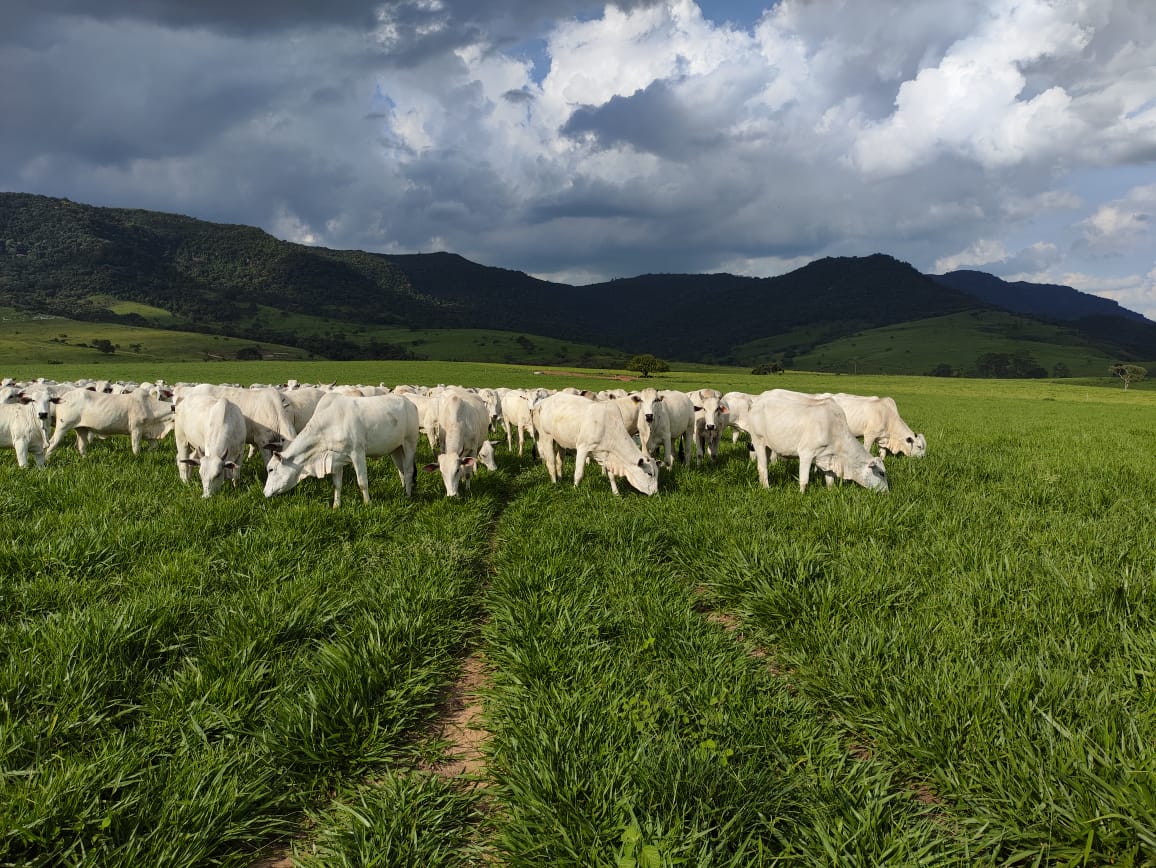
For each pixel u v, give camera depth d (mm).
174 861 3049
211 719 4078
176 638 5066
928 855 2984
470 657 5492
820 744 3908
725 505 9031
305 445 9445
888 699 3980
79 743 3873
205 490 9758
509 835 3189
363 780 3826
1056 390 83750
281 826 3510
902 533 7426
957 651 4500
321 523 8109
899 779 3713
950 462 12867
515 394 17688
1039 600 5227
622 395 16453
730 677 4543
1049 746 3395
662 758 3498
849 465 9961
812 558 6230
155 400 13992
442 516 9094
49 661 4418
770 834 3156
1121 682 4047
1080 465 12812
